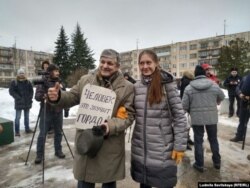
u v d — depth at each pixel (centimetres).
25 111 751
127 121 253
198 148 453
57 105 260
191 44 6694
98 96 255
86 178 252
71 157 534
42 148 495
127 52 8275
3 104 1127
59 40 4172
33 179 425
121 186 395
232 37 6000
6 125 631
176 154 261
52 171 459
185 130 263
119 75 265
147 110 264
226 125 870
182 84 602
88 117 256
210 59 6306
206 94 436
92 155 243
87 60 4322
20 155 550
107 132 241
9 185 404
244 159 523
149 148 266
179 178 425
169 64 7150
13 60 8019
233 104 1018
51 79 467
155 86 257
